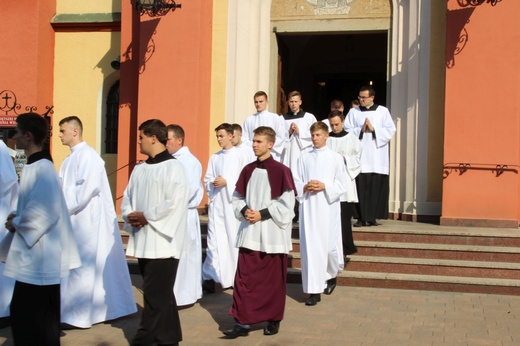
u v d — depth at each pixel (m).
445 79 11.41
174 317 6.22
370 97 11.27
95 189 7.33
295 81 17.50
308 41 17.44
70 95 14.55
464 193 11.05
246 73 13.33
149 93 12.55
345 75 17.55
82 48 14.52
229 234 9.06
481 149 11.01
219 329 7.21
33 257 5.55
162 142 6.34
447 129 11.13
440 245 9.79
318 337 6.82
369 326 7.24
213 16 13.26
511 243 9.73
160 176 6.20
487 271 9.18
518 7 10.92
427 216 11.97
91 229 7.41
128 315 7.95
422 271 9.38
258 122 10.73
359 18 13.17
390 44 12.95
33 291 5.58
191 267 8.17
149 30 12.57
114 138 14.58
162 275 6.14
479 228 10.70
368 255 9.91
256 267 6.90
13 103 14.00
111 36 14.41
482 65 11.03
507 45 10.95
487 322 7.42
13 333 5.63
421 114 12.20
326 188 8.19
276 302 6.92
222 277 9.00
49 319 5.66
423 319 7.54
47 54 14.39
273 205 6.94
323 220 8.26
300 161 8.53
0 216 7.30
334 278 8.88
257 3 13.52
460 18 11.13
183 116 12.43
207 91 13.02
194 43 12.44
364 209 10.80
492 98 10.98
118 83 14.57
